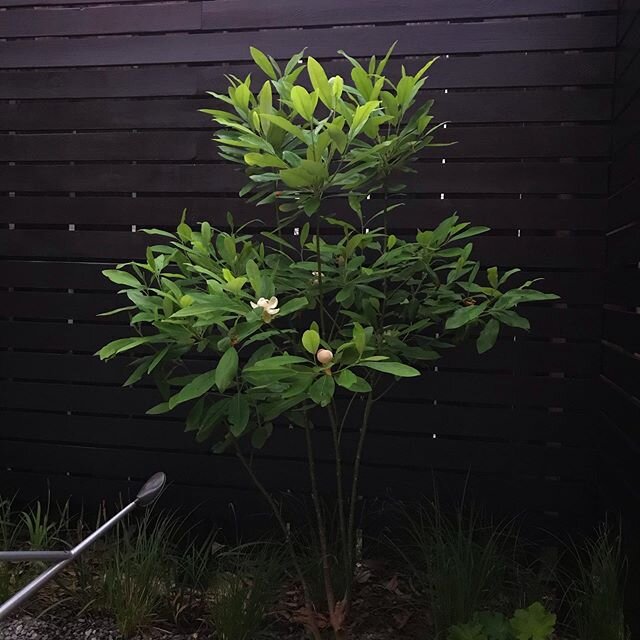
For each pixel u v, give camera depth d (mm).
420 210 2479
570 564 2332
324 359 1578
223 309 1635
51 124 2697
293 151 1988
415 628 2037
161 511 2672
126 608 2041
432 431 2508
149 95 2625
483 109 2430
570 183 2391
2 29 2697
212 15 2562
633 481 1891
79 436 2732
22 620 2066
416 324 2008
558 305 2441
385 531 2490
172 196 2670
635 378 1899
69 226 2725
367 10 2465
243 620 1970
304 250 2494
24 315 2742
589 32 2346
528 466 2459
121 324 2691
